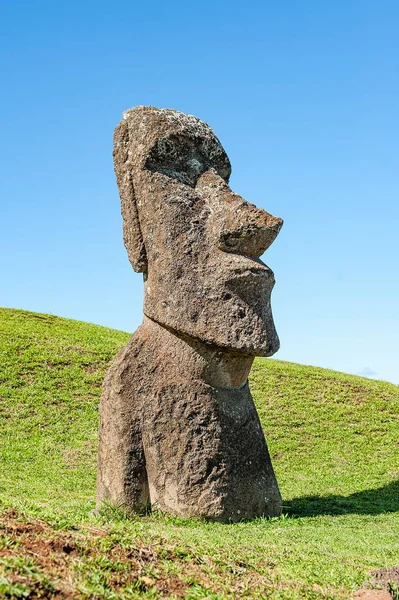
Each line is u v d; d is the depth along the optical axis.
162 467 7.80
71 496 9.76
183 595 4.39
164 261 7.91
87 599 3.92
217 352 7.89
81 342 17.88
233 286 7.73
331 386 16.48
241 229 7.77
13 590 3.71
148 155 8.08
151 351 8.07
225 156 8.58
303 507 9.55
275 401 15.26
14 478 10.74
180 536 5.96
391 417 14.81
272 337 7.86
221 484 7.75
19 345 16.75
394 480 11.41
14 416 13.57
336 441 13.43
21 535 4.67
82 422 13.62
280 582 5.01
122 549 4.88
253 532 7.16
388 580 5.25
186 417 7.86
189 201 7.97
